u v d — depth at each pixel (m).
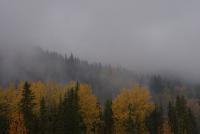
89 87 52.84
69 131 47.47
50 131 48.28
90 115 51.00
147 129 51.69
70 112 48.31
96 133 51.34
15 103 51.06
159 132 53.00
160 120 53.81
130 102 51.84
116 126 51.50
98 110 51.97
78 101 49.97
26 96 49.69
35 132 48.38
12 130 47.16
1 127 49.03
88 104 51.38
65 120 47.81
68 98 49.41
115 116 51.62
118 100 52.59
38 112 51.97
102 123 51.50
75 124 47.94
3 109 52.72
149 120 52.25
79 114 49.31
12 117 48.72
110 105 52.78
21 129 47.09
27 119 48.44
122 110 51.72
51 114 51.94
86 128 50.47
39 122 49.19
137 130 51.16
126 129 51.09
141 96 52.16
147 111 52.34
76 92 49.84
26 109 49.06
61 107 49.75
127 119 51.00
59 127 47.78
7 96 53.91
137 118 51.34
